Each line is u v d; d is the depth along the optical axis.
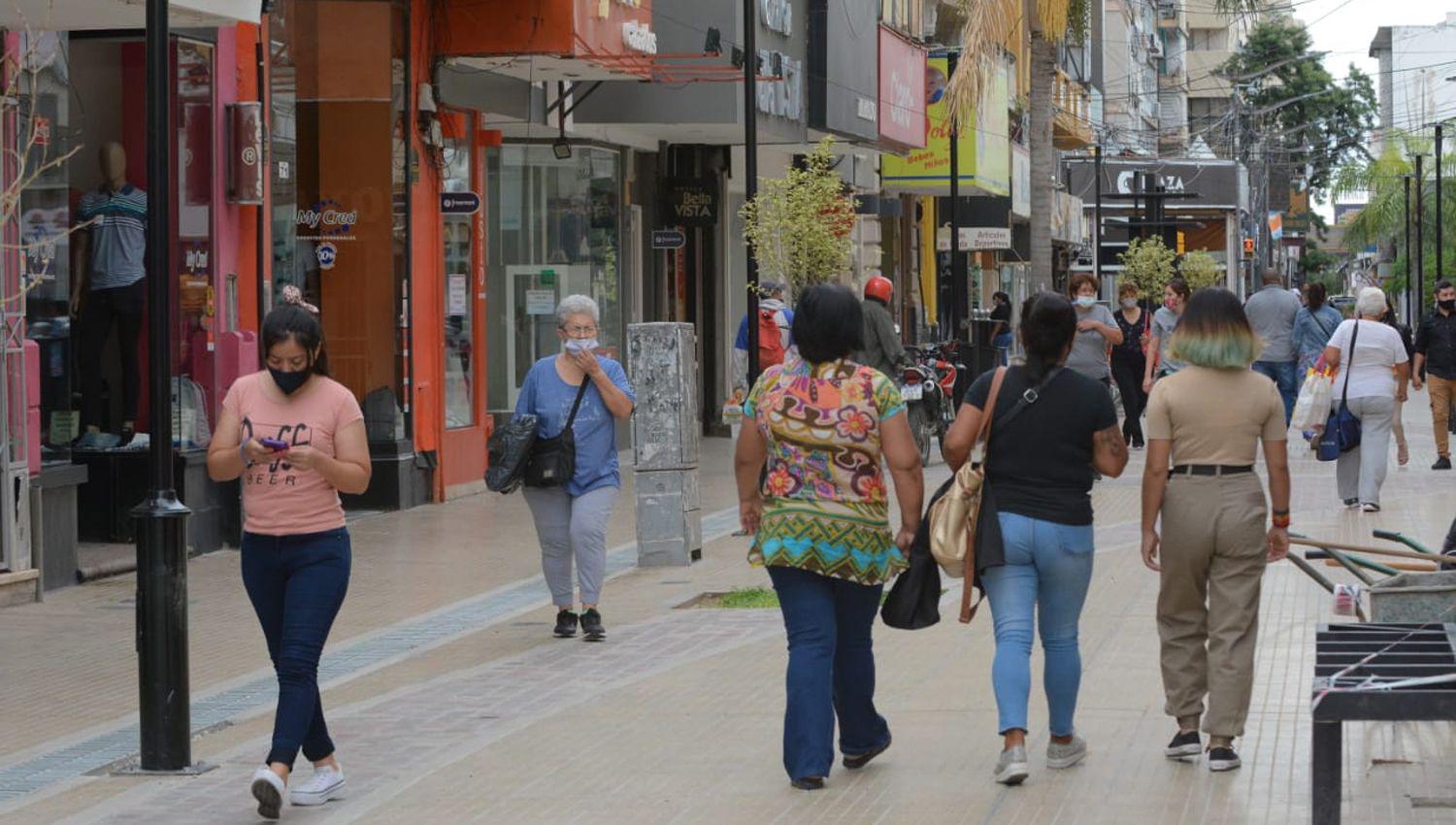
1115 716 9.82
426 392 21.70
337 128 21.11
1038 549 8.50
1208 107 118.06
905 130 36.84
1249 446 8.63
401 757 9.54
